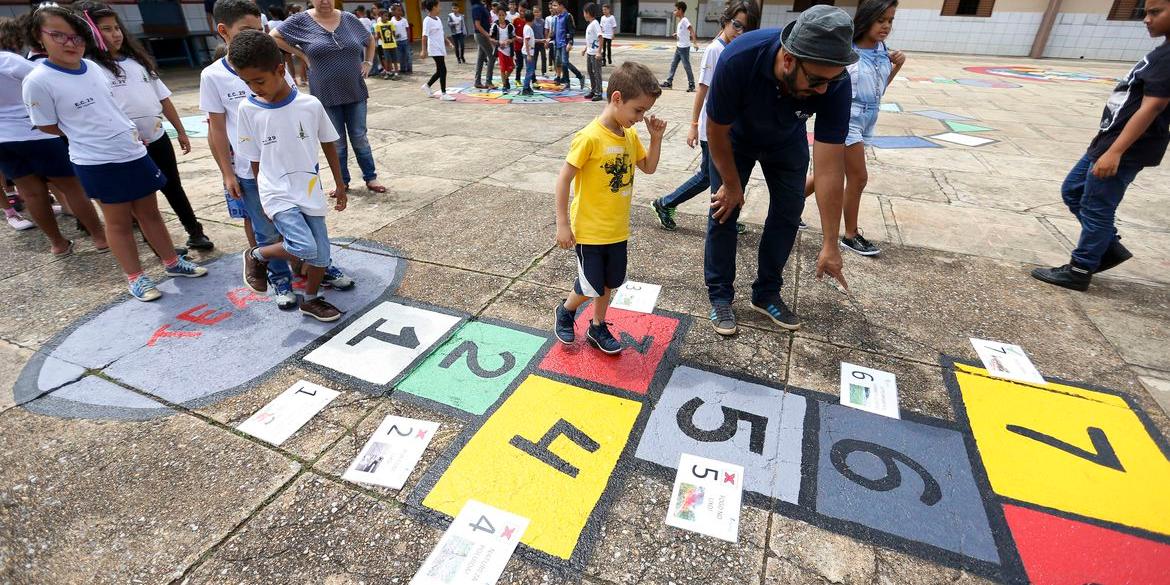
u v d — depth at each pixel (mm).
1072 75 13633
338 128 4715
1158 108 2723
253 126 2568
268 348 2785
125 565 1747
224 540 1820
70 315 3092
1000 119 8211
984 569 1728
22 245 3975
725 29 3721
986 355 2730
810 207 4637
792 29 2008
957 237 4094
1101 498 1961
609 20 14781
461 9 20750
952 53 19078
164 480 2035
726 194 2607
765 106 2291
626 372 2596
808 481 2027
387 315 3062
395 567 1729
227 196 3291
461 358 2695
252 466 2090
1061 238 4074
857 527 1861
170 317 3066
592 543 1806
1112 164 2928
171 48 13438
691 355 2723
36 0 9969
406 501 1948
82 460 2119
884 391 2479
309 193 2744
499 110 8773
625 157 2299
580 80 11227
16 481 2031
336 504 1938
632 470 2072
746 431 2248
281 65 2562
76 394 2465
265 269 3047
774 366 2650
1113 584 1682
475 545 1795
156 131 3465
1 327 2977
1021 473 2061
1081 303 3213
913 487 2004
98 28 3141
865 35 3258
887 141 6887
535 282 3400
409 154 6242
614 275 2547
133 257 3182
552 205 4641
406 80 12250
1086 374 2598
